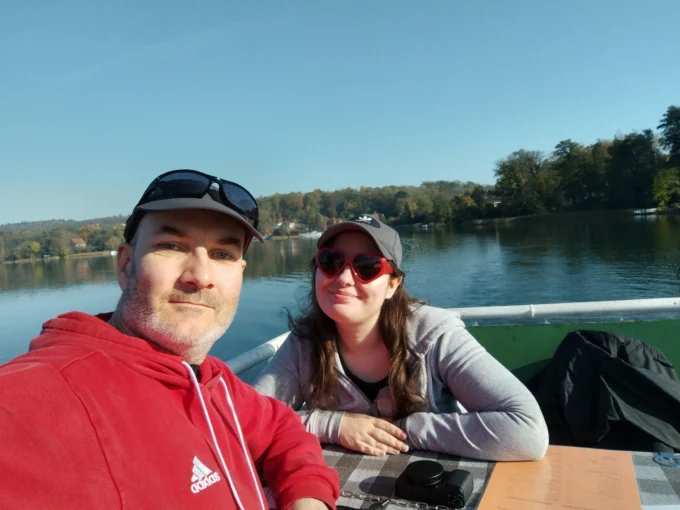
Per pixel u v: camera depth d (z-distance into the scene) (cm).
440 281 3400
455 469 140
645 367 251
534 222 8356
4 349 1780
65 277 3394
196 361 110
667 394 237
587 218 8100
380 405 188
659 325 284
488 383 167
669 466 140
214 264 105
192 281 102
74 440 75
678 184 7456
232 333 1995
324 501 126
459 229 8350
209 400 110
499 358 302
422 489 131
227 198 105
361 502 133
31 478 68
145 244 103
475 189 9544
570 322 293
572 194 8644
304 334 199
